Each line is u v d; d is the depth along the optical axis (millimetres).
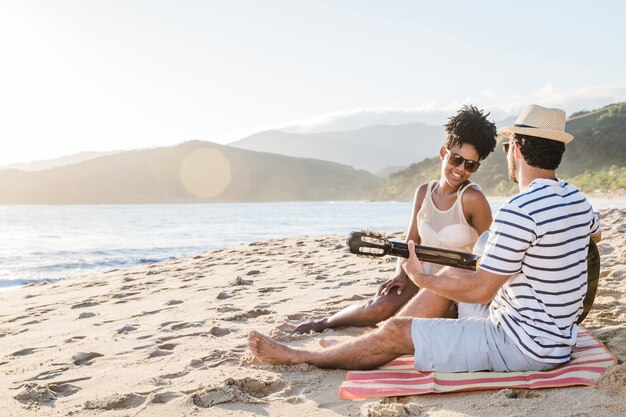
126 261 14297
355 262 8773
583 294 2863
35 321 5824
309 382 3246
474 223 4055
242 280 7211
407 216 47656
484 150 3840
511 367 2924
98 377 3650
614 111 174375
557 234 2689
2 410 3107
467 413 2637
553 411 2566
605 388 2715
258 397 3162
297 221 40500
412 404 2707
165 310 5844
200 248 18156
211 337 4465
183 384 3354
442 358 3020
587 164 153250
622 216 12734
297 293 6234
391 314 4234
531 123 2811
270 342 3518
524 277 2811
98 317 5777
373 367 3314
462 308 3477
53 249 18094
